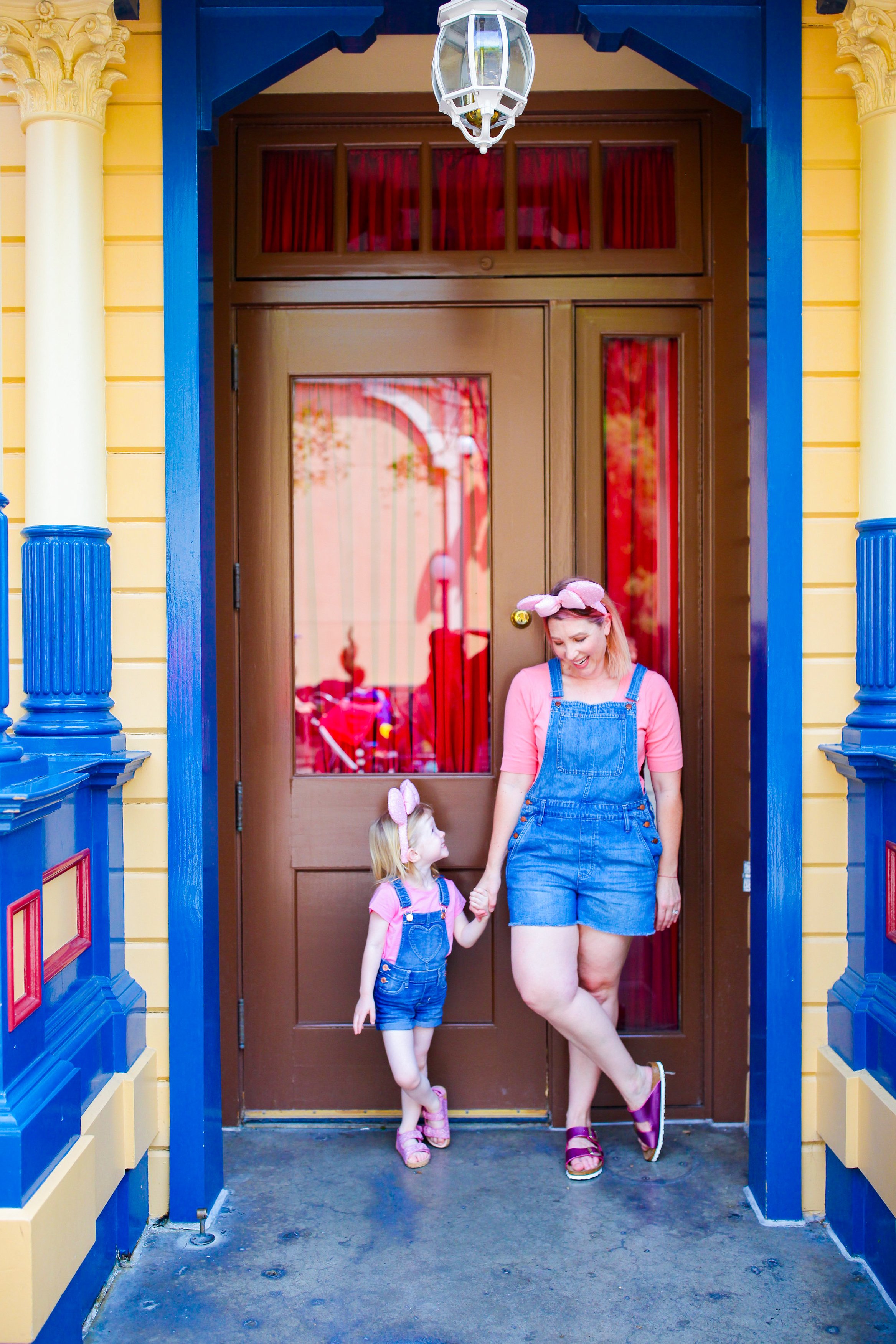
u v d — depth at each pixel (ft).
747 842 9.53
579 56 9.24
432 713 9.81
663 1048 9.68
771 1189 8.00
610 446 9.74
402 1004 8.65
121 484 7.98
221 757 9.50
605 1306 6.93
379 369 9.57
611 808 8.25
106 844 7.55
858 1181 7.46
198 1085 7.90
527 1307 6.93
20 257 7.98
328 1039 9.61
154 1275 7.30
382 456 9.73
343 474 9.73
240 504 9.56
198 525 7.93
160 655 8.01
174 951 7.91
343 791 9.58
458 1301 6.99
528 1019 9.62
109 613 7.84
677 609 9.74
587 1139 8.74
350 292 9.47
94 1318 6.83
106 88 7.77
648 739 8.39
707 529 9.57
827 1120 7.80
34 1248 5.61
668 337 9.66
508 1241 7.69
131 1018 7.59
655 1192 8.40
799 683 8.05
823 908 8.11
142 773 7.98
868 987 7.59
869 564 7.81
